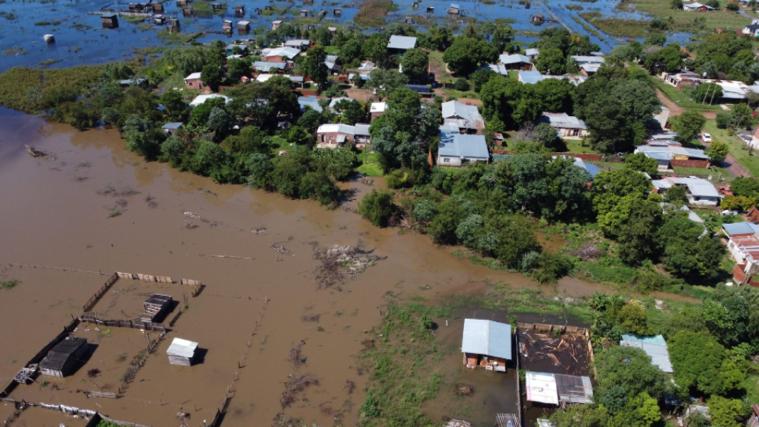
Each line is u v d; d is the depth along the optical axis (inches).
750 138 4202.8
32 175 3457.2
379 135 3484.3
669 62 5585.6
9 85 4672.7
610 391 1866.4
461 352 2202.3
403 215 3105.3
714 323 2150.6
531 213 3157.0
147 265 2662.4
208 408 1929.1
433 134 3752.5
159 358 2129.7
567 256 2824.8
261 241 2896.2
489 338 2139.5
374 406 1943.9
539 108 4020.7
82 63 5393.7
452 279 2659.9
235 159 3550.7
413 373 2097.7
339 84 4958.2
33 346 2155.5
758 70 5388.8
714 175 3666.3
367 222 3107.8
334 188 3284.9
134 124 3735.2
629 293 2593.5
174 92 4160.9
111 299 2429.9
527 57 5890.8
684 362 1968.5
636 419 1784.0
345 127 3966.5
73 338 2151.8
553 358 2139.5
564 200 3070.9
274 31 6156.5
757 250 2755.9
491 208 2997.0
